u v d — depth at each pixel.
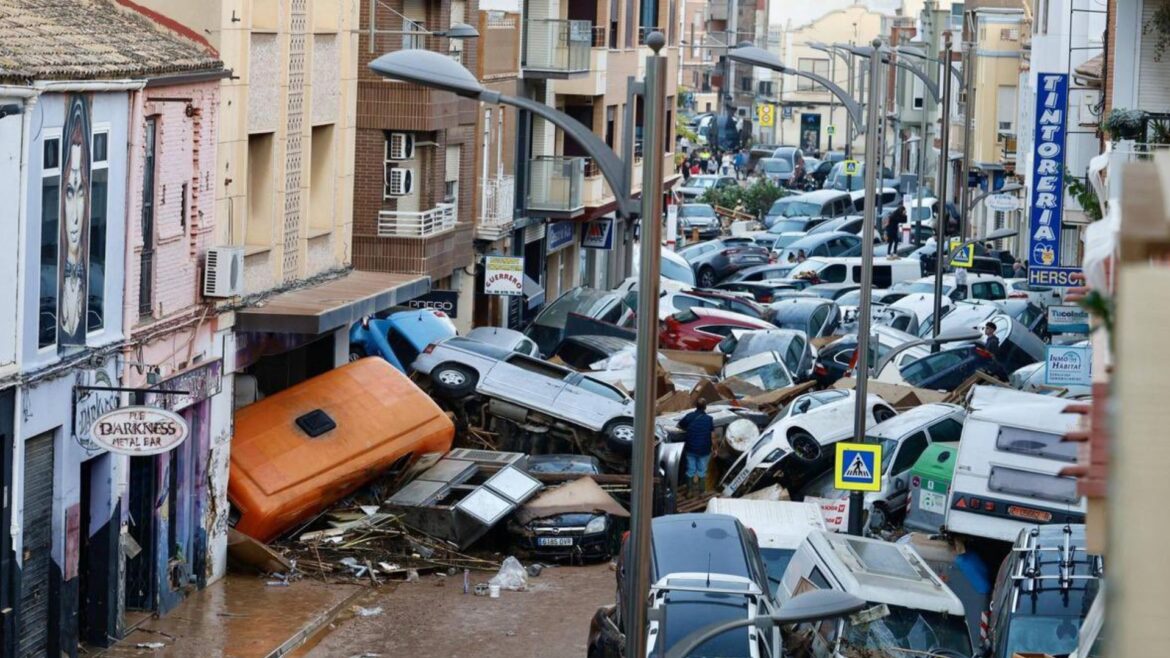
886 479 26.91
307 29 26.73
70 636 19.17
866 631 17.20
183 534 22.64
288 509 24.45
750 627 16.31
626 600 15.32
